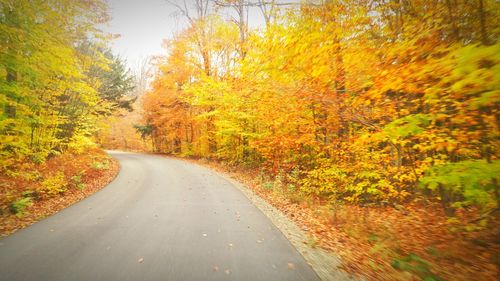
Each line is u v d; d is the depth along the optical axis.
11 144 10.57
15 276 4.24
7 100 10.05
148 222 7.21
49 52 10.70
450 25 4.79
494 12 4.44
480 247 4.93
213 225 7.05
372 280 4.29
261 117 12.69
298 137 10.80
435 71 4.09
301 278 4.33
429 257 4.93
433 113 5.08
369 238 6.14
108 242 5.75
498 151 4.84
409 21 5.63
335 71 6.62
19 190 9.17
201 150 26.36
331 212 8.31
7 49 9.16
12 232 6.29
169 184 13.02
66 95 15.72
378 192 9.15
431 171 5.04
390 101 6.19
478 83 3.42
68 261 4.81
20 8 9.29
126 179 14.34
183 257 5.05
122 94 33.31
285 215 8.52
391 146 8.67
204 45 21.34
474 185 4.62
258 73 9.43
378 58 5.67
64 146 16.52
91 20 12.84
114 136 47.91
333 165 10.08
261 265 4.79
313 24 7.14
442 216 7.04
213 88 16.59
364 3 6.45
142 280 4.18
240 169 18.47
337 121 8.72
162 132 33.00
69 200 9.70
